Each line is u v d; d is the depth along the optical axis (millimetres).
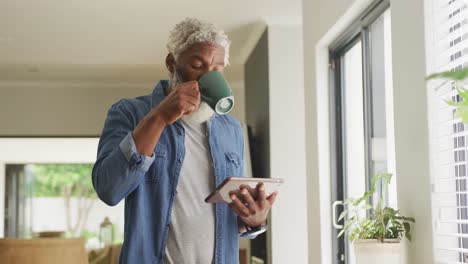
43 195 18469
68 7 5145
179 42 1808
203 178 1842
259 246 6098
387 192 3146
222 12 5324
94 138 8211
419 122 2395
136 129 1676
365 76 3434
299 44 5566
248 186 1707
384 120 3223
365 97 3420
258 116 6121
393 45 2676
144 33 5875
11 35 5895
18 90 7953
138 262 1763
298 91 5555
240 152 2002
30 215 14492
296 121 5543
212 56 1788
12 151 11219
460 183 2330
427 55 2328
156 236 1785
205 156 1863
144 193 1800
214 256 1808
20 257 3133
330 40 3980
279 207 5477
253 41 6176
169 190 1805
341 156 4008
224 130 1944
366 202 3414
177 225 1792
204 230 1800
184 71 1805
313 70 4191
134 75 7617
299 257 5438
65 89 8016
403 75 2561
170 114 1652
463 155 2336
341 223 3961
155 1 5031
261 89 5938
